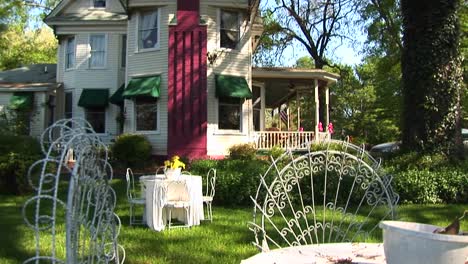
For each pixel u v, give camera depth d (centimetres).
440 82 1100
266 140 1911
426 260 215
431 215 829
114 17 2230
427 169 1027
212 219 797
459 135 1113
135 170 1622
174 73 1800
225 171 984
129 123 1877
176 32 1812
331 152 438
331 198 930
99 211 275
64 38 2306
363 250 322
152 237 662
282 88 2255
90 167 256
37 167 1081
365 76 4538
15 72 2586
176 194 768
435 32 1103
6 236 644
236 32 1903
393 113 3431
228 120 1853
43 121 2197
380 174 434
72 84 2244
